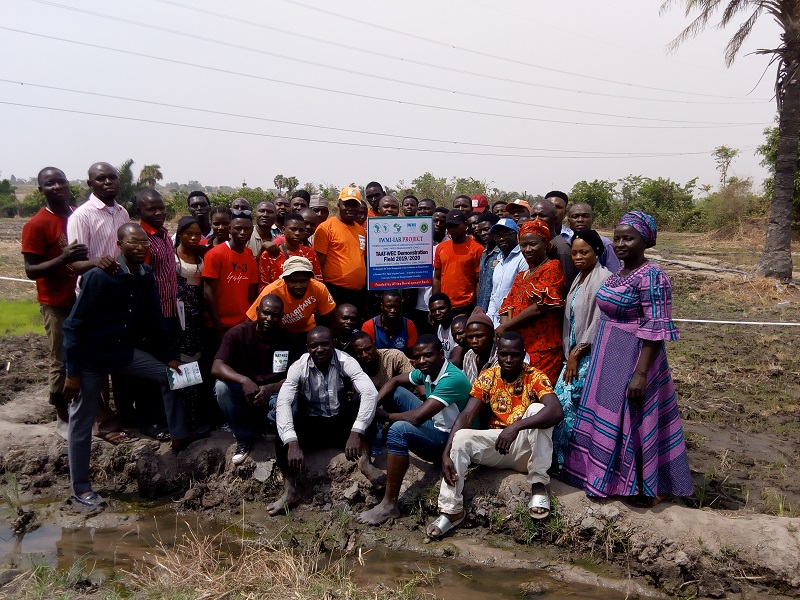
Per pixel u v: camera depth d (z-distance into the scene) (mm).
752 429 7520
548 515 5195
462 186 41875
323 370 5824
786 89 20625
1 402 8047
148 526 5602
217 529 5574
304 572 4594
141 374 6090
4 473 6375
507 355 5211
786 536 4746
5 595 4379
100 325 5676
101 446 6422
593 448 5188
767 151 34375
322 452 6180
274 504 5789
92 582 4645
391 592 4504
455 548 5188
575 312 5438
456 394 5461
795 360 10844
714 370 10102
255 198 37688
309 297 6340
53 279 6270
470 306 7723
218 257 6402
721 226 39750
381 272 7402
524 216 7324
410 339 6730
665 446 5137
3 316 13664
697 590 4648
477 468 5684
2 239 34875
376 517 5512
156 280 6238
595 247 5445
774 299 18312
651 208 47719
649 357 4918
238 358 6102
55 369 6496
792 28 20141
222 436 6566
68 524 5574
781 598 4520
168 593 4340
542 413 5082
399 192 40531
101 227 6137
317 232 7430
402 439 5395
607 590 4699
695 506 5418
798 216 32688
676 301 17828
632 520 5020
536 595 4605
